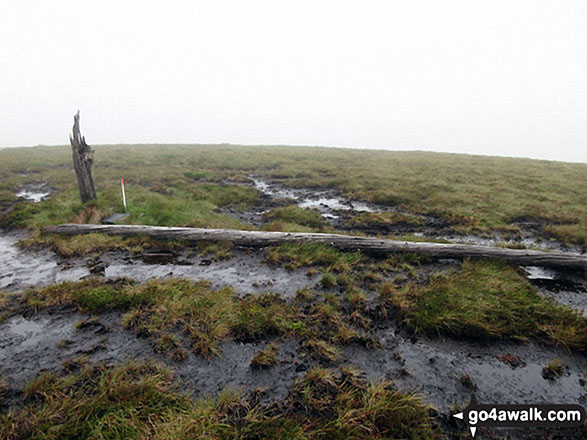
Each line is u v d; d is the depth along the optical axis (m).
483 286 6.48
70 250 8.36
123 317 5.41
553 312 5.68
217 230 9.23
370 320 5.48
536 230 11.93
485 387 4.17
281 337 5.05
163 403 3.81
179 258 8.27
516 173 23.20
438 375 4.37
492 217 13.12
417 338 5.14
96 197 12.96
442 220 13.25
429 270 7.62
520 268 7.65
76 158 12.05
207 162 29.33
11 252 8.61
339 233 10.83
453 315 5.43
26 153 34.94
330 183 20.98
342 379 4.21
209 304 5.76
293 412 3.74
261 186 20.86
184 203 13.91
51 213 11.70
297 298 6.15
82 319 5.45
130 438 3.31
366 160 32.28
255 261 8.09
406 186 19.17
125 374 4.14
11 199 15.04
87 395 3.86
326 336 5.05
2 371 4.25
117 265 7.79
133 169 24.50
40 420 3.51
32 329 5.18
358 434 3.46
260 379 4.21
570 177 21.78
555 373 4.43
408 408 3.73
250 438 3.40
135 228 9.39
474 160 31.53
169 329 5.16
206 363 4.48
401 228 12.23
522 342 5.08
